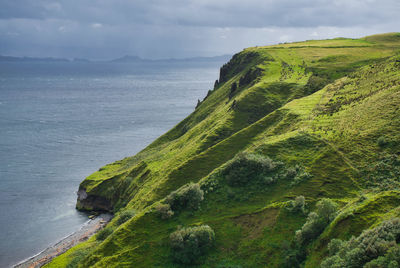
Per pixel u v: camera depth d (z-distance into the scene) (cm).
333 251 4975
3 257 9800
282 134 9581
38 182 15912
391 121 7619
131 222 7594
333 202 6088
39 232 11294
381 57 18338
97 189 13612
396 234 4341
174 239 6612
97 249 7200
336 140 8038
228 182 8069
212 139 12250
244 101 14138
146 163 13812
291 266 5484
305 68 17950
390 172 6431
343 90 11669
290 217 6438
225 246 6456
